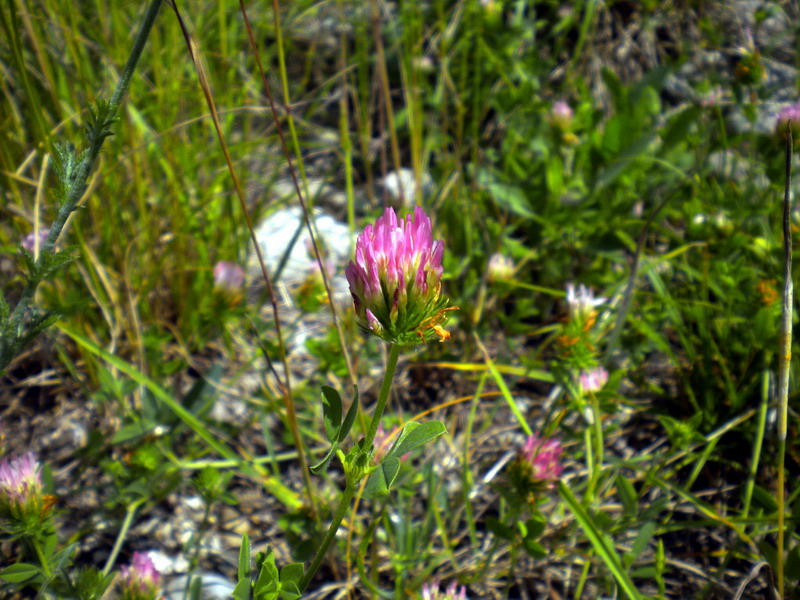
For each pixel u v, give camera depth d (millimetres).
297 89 449
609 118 427
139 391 316
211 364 351
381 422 302
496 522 251
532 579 278
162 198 351
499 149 448
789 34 480
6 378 331
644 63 498
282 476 309
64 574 209
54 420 319
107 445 308
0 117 332
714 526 289
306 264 394
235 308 321
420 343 163
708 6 507
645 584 274
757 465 300
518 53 485
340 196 434
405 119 455
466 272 381
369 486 169
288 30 482
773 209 359
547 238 384
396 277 159
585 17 497
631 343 340
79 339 273
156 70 351
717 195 379
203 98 370
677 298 355
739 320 320
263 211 391
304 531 270
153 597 226
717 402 321
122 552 278
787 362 212
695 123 429
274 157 402
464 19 466
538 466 243
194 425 271
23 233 317
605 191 390
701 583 275
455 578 271
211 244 362
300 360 356
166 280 361
